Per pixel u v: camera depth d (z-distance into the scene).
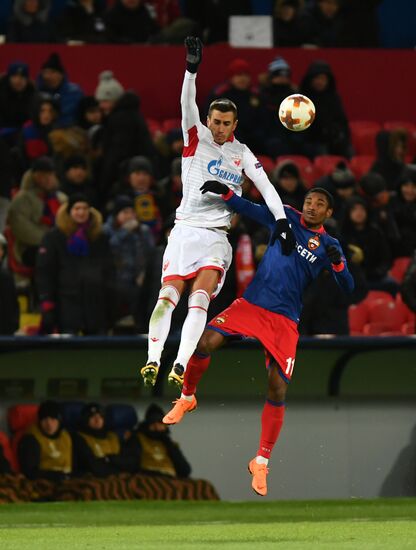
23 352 39.75
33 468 38.75
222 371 41.00
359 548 26.36
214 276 29.75
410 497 41.66
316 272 30.91
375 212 47.69
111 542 28.36
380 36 67.19
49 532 31.16
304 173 51.94
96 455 39.28
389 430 41.78
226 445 41.06
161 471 40.06
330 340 39.91
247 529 31.84
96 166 48.69
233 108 29.80
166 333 29.22
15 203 44.34
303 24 60.00
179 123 55.72
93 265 40.28
